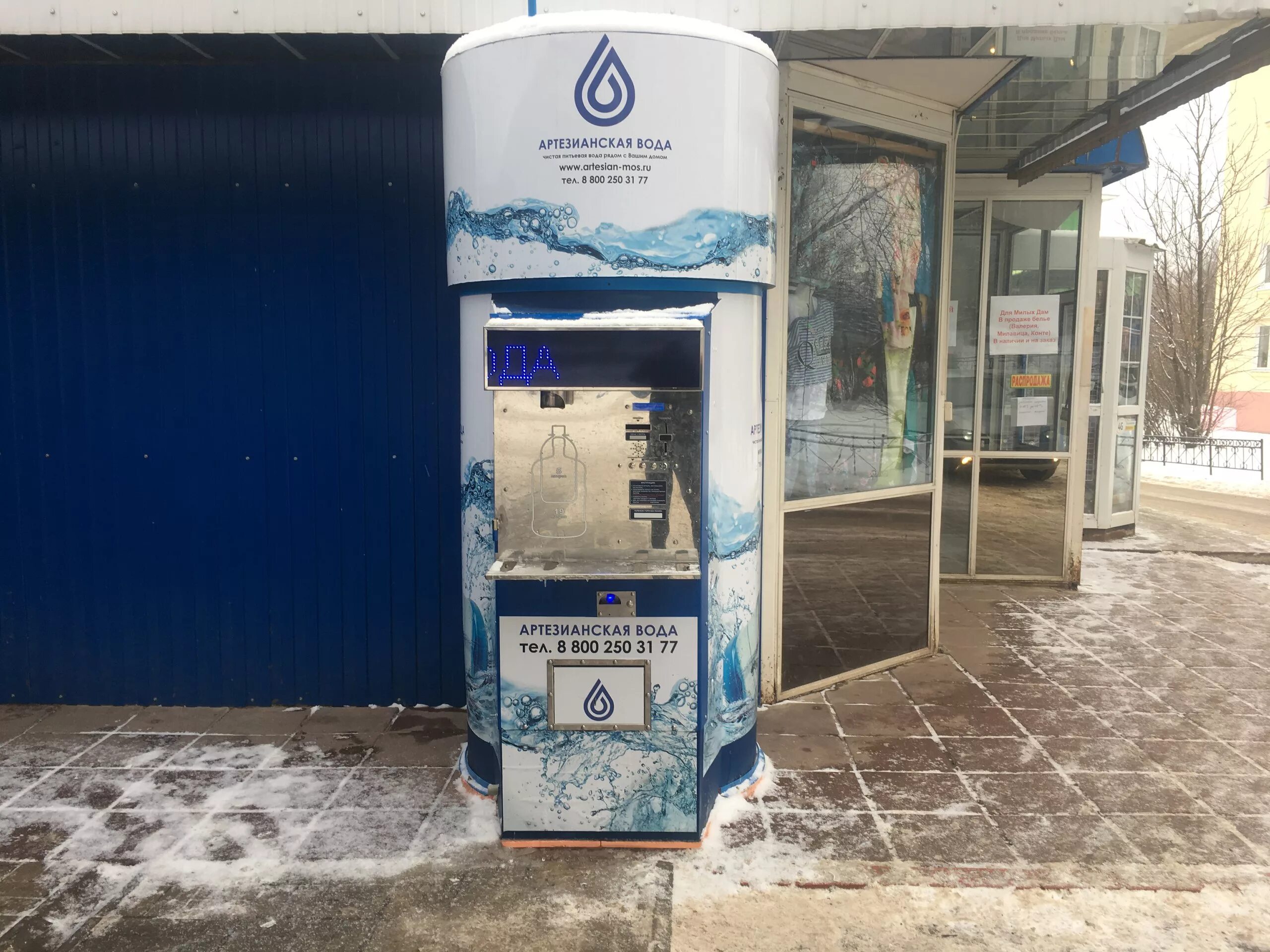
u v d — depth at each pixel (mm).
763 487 4383
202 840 3238
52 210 4273
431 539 4363
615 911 2836
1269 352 21922
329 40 3758
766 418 4340
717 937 2713
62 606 4488
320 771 3789
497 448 3035
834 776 3750
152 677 4520
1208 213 18297
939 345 5109
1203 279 18516
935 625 5270
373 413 4312
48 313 4328
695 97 3020
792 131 4301
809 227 4484
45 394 4367
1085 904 2869
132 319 4312
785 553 4566
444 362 4258
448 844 3219
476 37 3084
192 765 3857
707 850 3184
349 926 2760
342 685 4488
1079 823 3373
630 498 3035
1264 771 3803
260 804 3510
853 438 4816
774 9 3316
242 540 4422
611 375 2947
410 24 3391
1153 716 4387
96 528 4438
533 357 2945
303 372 4309
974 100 4762
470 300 3301
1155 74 4367
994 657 5266
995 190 6750
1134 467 9219
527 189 3043
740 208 3156
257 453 4367
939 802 3533
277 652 4480
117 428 4375
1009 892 2932
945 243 5035
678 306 3121
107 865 3082
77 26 3418
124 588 4469
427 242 4211
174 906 2852
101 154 4230
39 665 4523
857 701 4590
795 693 4633
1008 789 3637
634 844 3199
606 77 2965
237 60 4059
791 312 4473
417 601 4410
